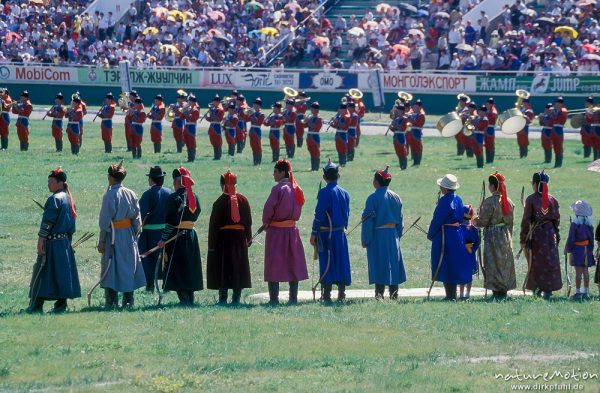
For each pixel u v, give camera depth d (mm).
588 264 53062
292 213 50188
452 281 51312
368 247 51781
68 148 120625
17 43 174250
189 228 49938
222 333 42000
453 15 158125
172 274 49719
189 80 162375
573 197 85188
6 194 87625
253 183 94375
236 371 36719
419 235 73312
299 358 38312
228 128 115250
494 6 161125
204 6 178250
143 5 181750
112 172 48531
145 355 38688
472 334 42156
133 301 49219
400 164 104438
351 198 85938
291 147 113562
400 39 165000
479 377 35781
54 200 47094
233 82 160625
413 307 47938
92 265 63219
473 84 148625
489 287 52031
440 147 122125
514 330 42875
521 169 102125
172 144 126000
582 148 118250
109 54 171375
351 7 176875
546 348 40031
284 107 121375
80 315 45438
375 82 151750
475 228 52469
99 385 35094
